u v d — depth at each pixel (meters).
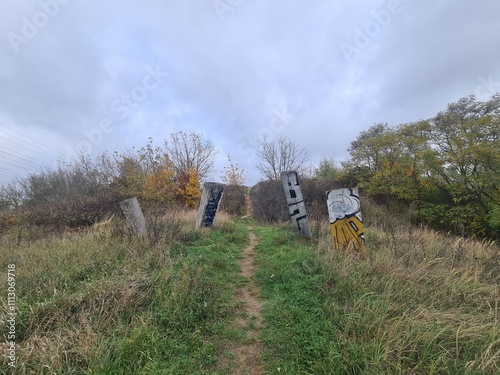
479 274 4.06
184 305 3.35
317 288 3.86
